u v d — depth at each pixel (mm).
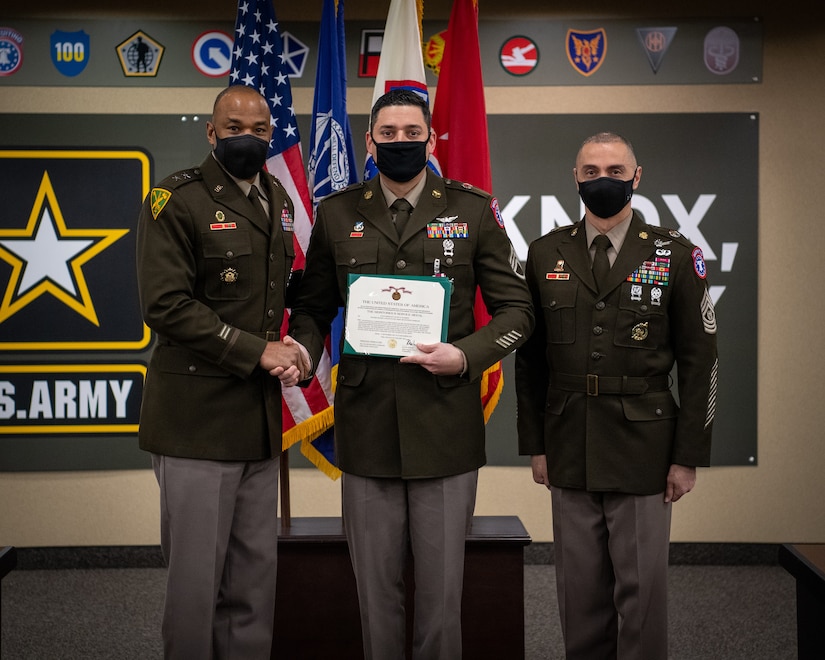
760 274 3875
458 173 2861
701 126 3834
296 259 2787
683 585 3650
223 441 2045
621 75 3834
